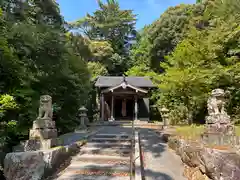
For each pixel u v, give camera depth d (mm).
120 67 31891
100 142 7926
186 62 10156
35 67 8742
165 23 26781
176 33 25141
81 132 9898
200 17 15180
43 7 13539
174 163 6008
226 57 9328
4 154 5977
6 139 6535
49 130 5598
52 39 9484
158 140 8617
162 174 5254
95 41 30984
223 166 3719
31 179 4426
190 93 10328
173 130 8922
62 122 11281
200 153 4660
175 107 14797
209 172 4180
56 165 5273
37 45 8602
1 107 5988
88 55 25625
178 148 6410
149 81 21359
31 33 8320
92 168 5422
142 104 21500
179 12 27031
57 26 13859
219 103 5285
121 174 5137
